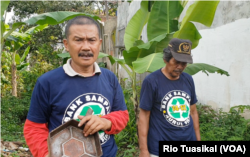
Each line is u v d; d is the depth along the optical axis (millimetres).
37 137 1380
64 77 1419
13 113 6438
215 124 4250
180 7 3824
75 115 1394
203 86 5676
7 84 8000
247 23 4344
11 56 8594
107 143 1498
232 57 4723
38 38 16281
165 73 2100
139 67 2740
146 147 2076
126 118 1608
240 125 3883
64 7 15664
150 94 2043
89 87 1438
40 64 9836
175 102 2043
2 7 4391
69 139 1321
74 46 1365
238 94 4570
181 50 1939
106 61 12078
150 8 4066
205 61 5570
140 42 3777
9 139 4578
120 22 12023
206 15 3508
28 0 15938
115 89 1608
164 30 3822
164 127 2037
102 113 1456
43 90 1393
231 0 4727
